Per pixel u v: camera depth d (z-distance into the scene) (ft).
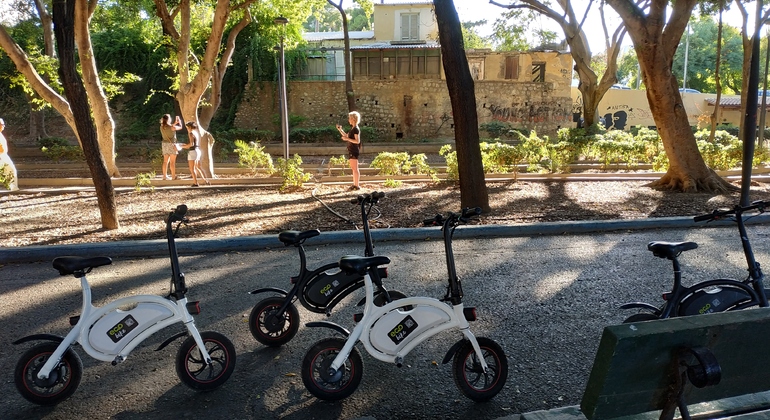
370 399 11.96
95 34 102.73
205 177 49.21
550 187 40.70
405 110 100.53
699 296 12.19
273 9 65.77
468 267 21.21
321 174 52.95
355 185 41.52
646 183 42.39
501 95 100.17
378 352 11.67
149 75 101.76
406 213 30.78
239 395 12.23
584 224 26.86
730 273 19.79
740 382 7.50
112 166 50.60
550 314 16.42
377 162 47.85
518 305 17.17
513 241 25.23
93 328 11.80
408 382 12.65
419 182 44.73
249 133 92.84
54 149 64.39
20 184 46.37
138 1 77.66
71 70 26.09
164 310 12.05
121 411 11.66
